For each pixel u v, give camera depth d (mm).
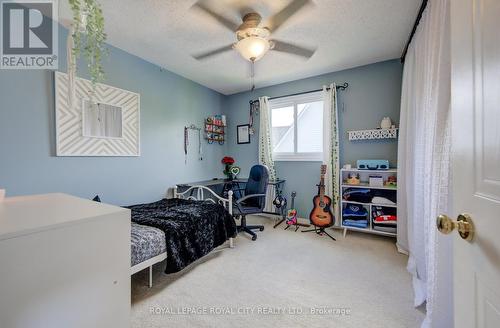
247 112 4176
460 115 674
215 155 4117
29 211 859
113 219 843
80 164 2234
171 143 3254
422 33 1847
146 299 1664
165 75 3150
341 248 2555
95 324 798
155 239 1773
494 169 511
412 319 1443
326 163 3285
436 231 1257
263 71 3277
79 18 1222
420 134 1842
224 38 2348
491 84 524
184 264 1911
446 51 1260
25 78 1875
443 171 1232
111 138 2467
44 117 1979
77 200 1105
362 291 1744
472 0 608
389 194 2920
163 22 2070
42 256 674
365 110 3111
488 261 531
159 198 3064
